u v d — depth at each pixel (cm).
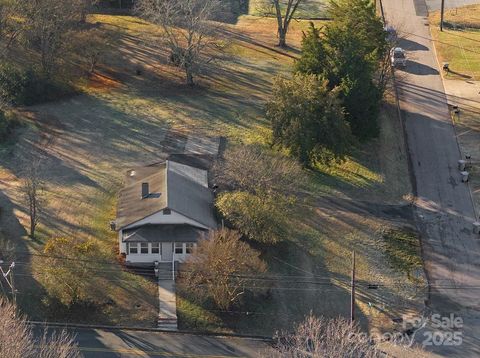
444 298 7194
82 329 6562
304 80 8494
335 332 5594
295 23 12281
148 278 7069
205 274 6800
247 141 9062
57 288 6650
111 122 9362
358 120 9012
